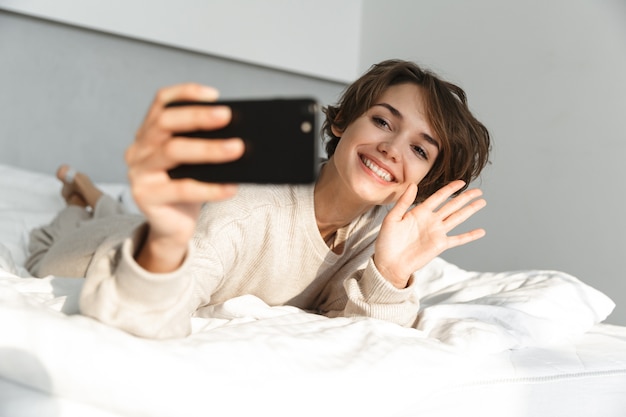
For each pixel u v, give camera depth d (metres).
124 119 2.54
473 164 1.14
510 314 1.12
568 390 0.95
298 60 3.00
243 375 0.67
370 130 1.01
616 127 2.09
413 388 0.79
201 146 0.51
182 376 0.62
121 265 0.64
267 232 1.02
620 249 2.04
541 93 2.35
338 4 3.12
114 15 2.43
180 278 0.65
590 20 2.20
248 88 2.88
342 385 0.72
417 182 1.05
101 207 1.70
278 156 0.52
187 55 2.68
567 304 1.26
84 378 0.60
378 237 1.01
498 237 2.44
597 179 2.13
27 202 1.87
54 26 2.36
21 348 0.62
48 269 1.40
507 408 0.88
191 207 0.58
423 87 1.04
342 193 1.03
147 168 0.53
